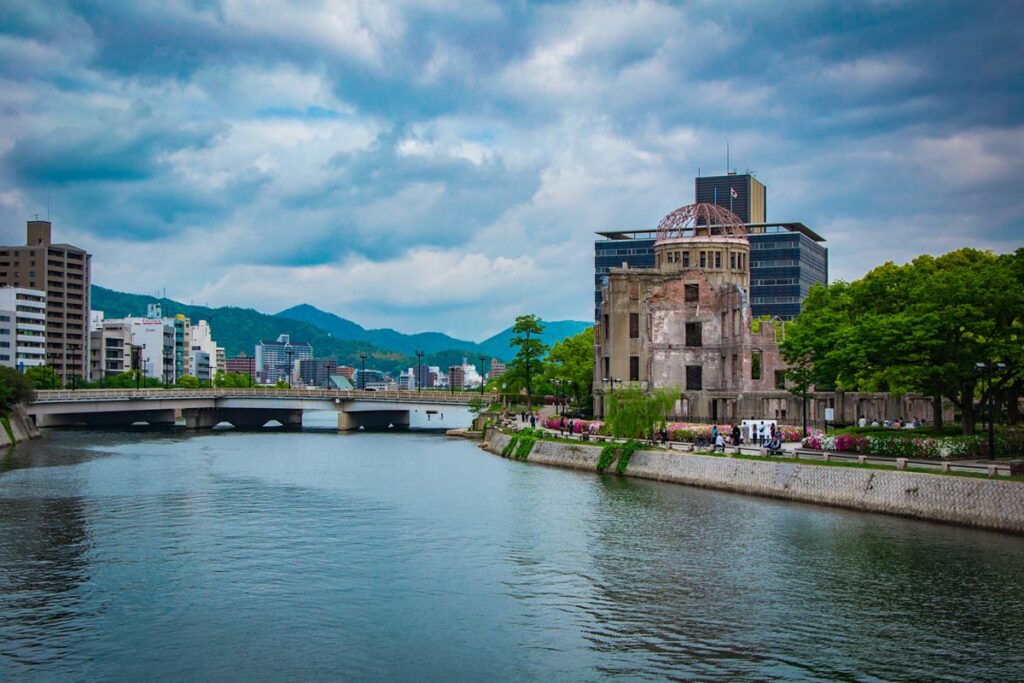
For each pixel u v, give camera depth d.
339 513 93.81
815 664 51.09
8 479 118.69
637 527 84.38
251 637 56.06
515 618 59.31
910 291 110.94
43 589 65.38
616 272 167.62
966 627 55.91
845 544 74.75
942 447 92.44
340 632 56.94
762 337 155.50
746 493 100.38
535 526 85.88
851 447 100.31
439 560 73.44
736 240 178.50
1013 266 108.69
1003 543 73.00
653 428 129.12
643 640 55.19
